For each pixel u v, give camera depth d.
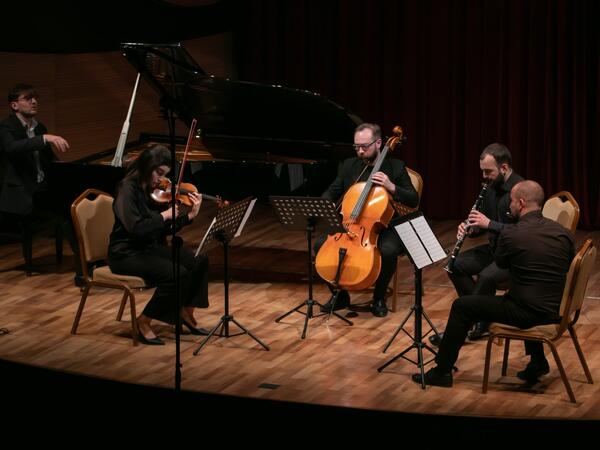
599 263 8.58
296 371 6.14
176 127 11.80
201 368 6.21
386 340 6.70
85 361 6.36
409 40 10.59
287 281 8.16
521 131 10.25
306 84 11.31
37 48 10.27
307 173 8.29
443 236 9.88
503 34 10.13
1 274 8.41
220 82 8.30
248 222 10.42
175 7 11.13
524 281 5.65
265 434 5.38
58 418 5.62
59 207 7.91
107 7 10.69
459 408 5.56
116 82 11.14
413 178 7.67
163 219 6.66
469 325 5.78
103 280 6.75
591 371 6.11
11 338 6.80
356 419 5.40
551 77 9.98
